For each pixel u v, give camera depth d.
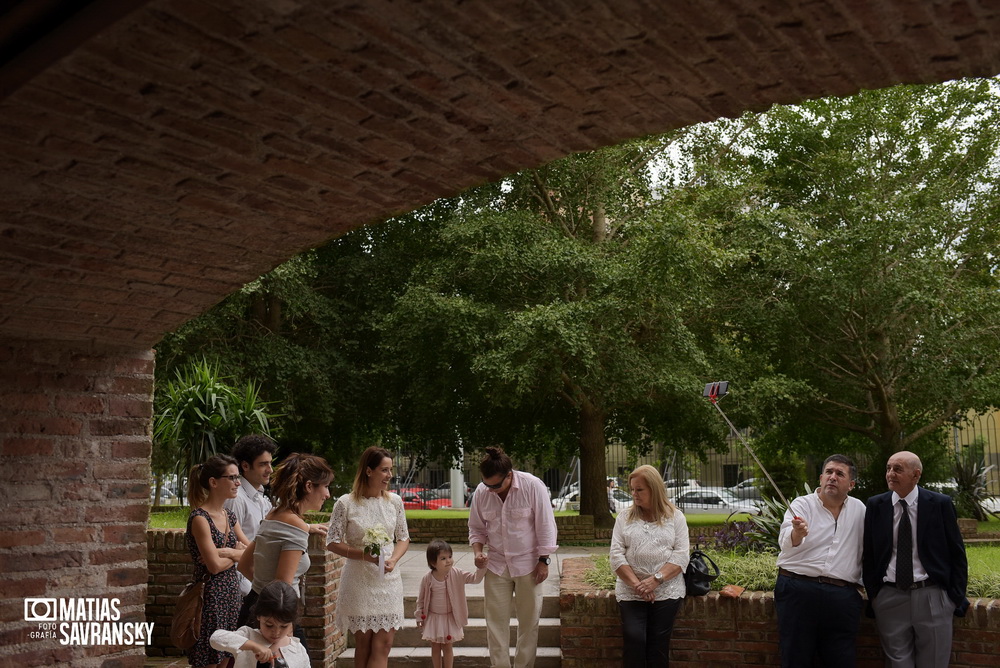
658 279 15.06
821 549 6.30
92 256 4.02
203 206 3.68
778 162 19.30
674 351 16.14
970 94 17.81
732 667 7.13
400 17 2.46
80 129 2.98
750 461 24.06
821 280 16.44
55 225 3.70
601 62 2.75
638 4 2.43
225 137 3.11
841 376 18.31
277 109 2.94
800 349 18.06
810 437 21.08
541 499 7.05
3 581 4.44
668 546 6.73
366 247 19.23
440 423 18.31
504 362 14.73
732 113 3.14
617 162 17.34
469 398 17.20
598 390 15.84
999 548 11.72
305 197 3.68
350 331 18.55
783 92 2.98
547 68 2.78
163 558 8.12
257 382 16.94
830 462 6.38
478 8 2.43
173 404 8.88
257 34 2.51
